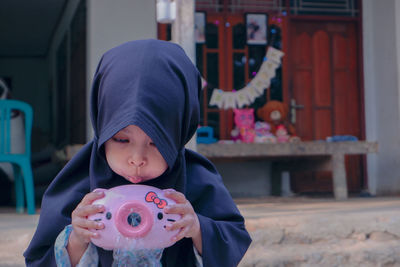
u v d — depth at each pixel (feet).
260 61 24.50
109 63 3.76
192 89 3.86
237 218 4.25
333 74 25.14
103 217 3.67
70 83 28.43
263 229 10.44
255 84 24.30
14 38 37.63
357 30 25.18
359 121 25.07
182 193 3.97
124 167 3.65
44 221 3.97
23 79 42.65
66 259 3.83
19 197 15.79
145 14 19.25
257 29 24.40
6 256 9.52
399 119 22.66
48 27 35.17
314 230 10.62
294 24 25.02
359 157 24.72
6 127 14.70
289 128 23.70
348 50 25.32
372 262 10.19
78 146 17.31
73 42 26.86
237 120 22.94
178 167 3.94
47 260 3.89
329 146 19.92
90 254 3.92
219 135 23.89
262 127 22.26
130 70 3.61
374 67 24.62
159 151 3.46
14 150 15.67
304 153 19.66
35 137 35.94
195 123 3.98
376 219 11.02
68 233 3.82
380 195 23.75
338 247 10.49
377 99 24.41
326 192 24.84
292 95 24.73
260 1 24.64
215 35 24.22
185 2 11.00
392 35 23.15
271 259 9.78
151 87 3.54
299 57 24.95
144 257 3.79
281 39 24.70
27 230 10.35
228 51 24.26
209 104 23.93
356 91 25.22
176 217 3.74
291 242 10.52
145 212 3.65
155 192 3.77
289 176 24.48
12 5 30.35
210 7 24.21
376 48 24.40
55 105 36.19
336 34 25.29
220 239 3.93
